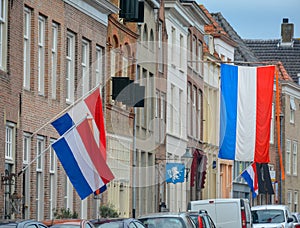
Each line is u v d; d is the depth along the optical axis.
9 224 31.17
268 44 134.00
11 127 49.06
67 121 47.22
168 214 42.81
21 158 49.97
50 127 54.12
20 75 49.97
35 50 52.06
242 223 58.50
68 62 57.50
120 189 66.38
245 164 109.19
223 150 64.81
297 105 130.12
